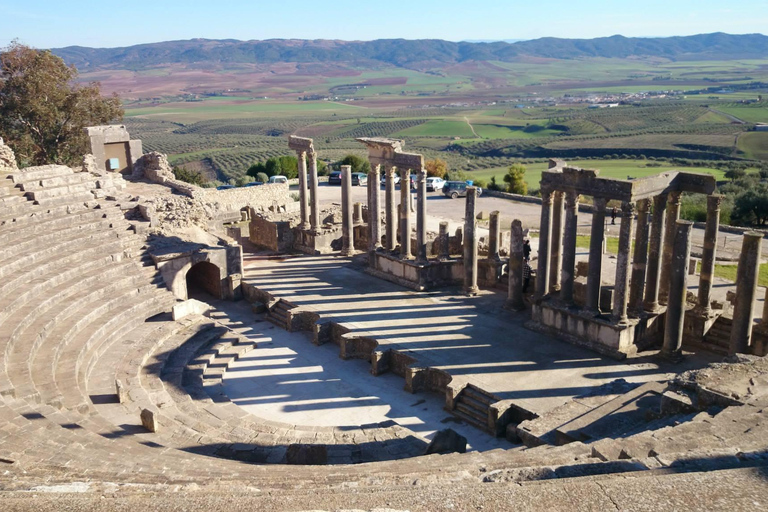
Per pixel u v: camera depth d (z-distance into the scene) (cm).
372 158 4006
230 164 15275
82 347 2767
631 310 2980
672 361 2803
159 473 1503
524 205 6738
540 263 3147
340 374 3022
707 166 12288
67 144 6625
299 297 3753
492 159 15862
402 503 969
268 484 1288
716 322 2970
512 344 3041
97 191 4156
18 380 2280
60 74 6506
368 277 4103
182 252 3759
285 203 6194
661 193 2816
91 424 2138
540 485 1002
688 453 1170
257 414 2645
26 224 3531
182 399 2625
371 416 2631
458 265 3900
